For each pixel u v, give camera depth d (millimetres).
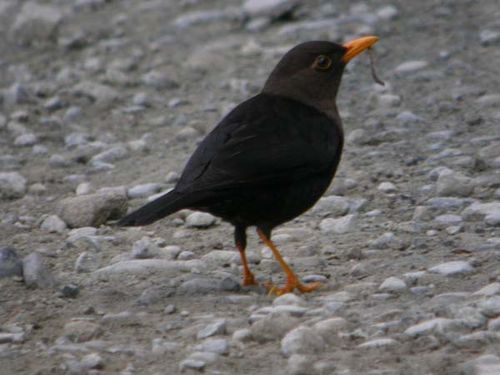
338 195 14328
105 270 11773
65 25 27109
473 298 10062
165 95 20719
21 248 13094
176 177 15664
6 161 17391
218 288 11133
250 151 11070
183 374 8812
